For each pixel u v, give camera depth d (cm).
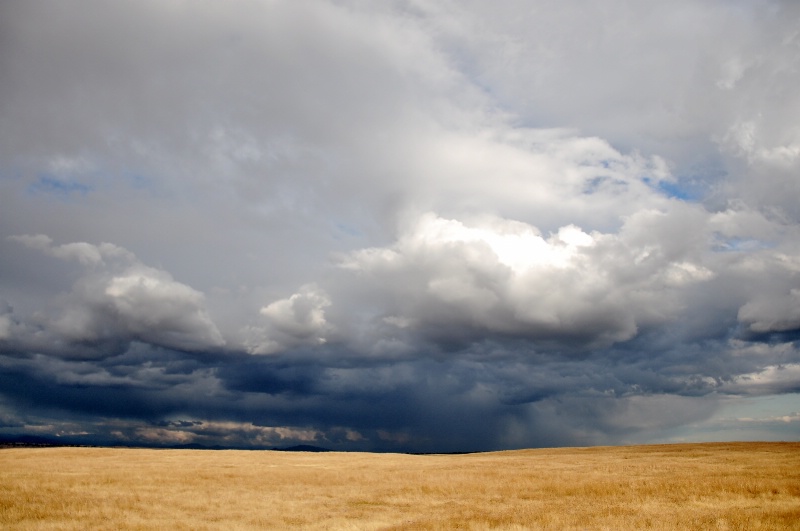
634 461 5512
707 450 6862
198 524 2395
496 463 5738
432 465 5566
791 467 4206
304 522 2506
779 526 2069
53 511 2633
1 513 2570
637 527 2128
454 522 2361
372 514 2714
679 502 2783
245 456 6794
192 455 6725
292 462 5956
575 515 2439
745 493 2938
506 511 2639
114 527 2306
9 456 6144
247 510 2803
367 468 5159
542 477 4044
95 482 3772
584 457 6531
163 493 3347
